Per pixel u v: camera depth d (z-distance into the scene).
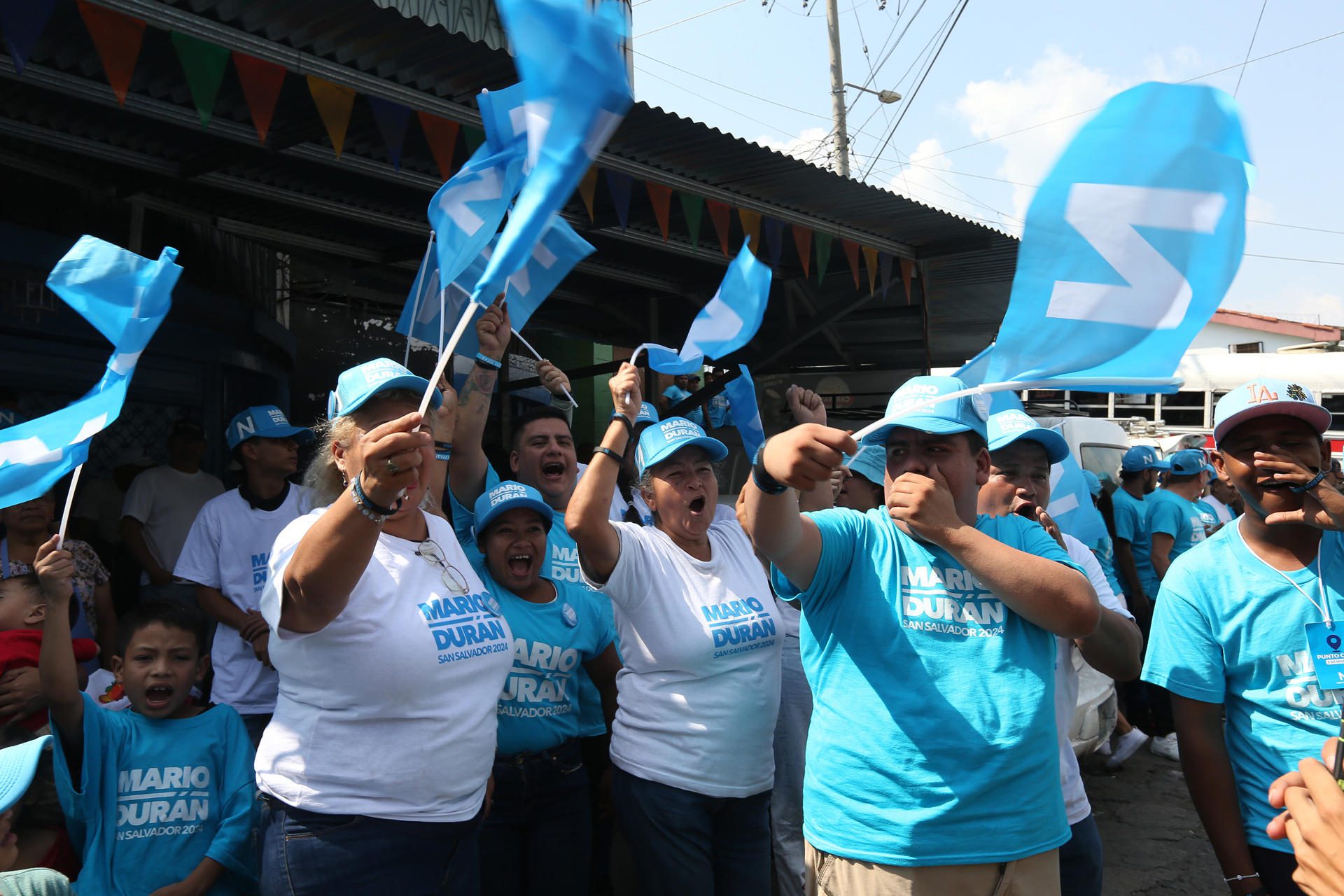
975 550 2.08
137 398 6.55
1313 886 1.38
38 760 2.20
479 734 2.29
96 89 4.28
